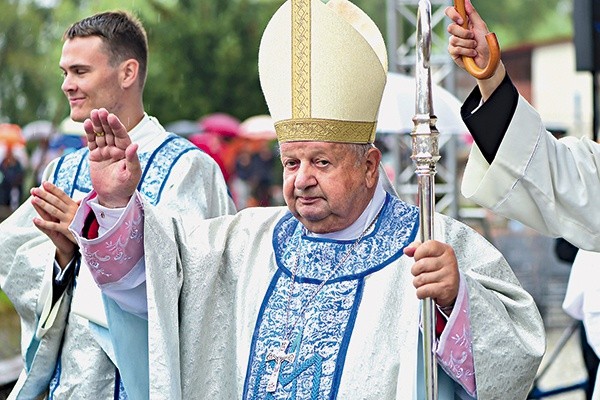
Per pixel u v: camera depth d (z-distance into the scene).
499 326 5.89
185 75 38.53
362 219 6.25
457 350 5.84
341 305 6.14
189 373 6.45
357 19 6.53
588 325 9.34
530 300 6.13
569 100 40.12
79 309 7.36
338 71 5.96
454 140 18.14
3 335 18.98
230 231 6.73
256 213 6.79
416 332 5.95
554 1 61.59
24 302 8.05
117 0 35.81
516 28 61.56
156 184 7.98
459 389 6.18
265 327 6.27
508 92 6.04
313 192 6.02
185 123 37.41
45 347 7.77
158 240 6.41
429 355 5.61
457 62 6.00
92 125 6.12
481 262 6.21
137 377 6.70
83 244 6.29
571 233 6.18
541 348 6.02
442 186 18.22
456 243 6.25
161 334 6.24
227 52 38.47
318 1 6.01
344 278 6.19
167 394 6.18
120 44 7.96
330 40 5.99
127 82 8.01
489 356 5.86
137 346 6.70
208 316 6.52
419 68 5.52
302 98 6.00
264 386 6.14
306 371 6.05
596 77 13.49
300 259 6.34
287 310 6.25
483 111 6.04
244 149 34.62
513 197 6.13
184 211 7.85
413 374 5.89
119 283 6.46
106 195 6.24
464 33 5.90
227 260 6.62
